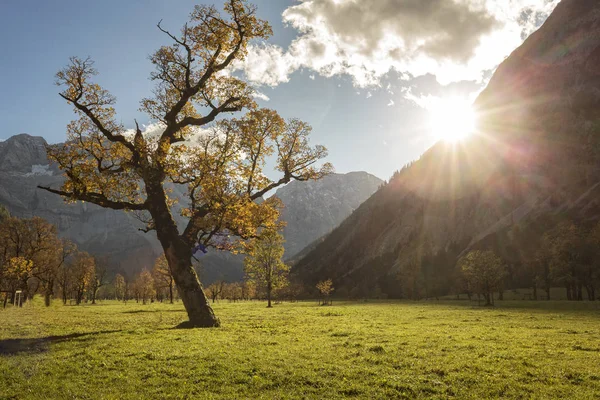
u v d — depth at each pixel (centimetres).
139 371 1374
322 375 1316
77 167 2678
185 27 2950
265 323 3161
